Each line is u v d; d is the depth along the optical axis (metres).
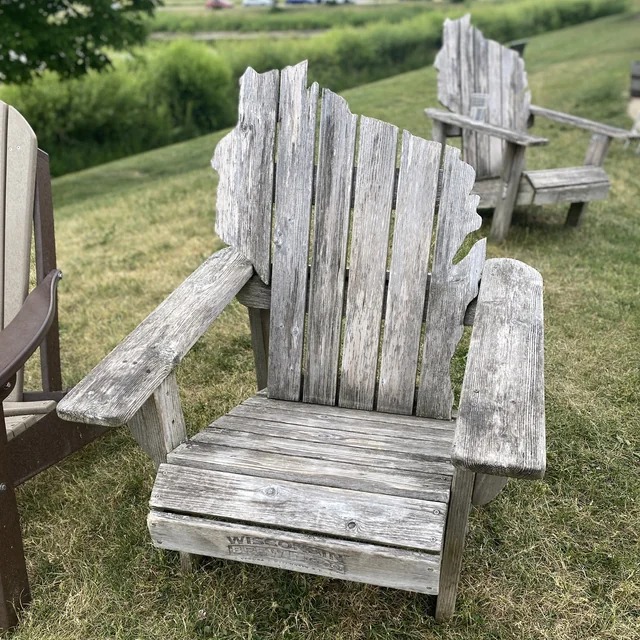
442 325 1.84
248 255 1.98
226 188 1.97
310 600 1.74
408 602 1.72
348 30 17.56
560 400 2.50
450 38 4.11
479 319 1.56
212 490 1.46
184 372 2.84
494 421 1.21
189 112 14.26
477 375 1.34
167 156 9.72
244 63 15.95
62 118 12.52
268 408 1.92
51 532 2.01
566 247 3.95
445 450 1.64
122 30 9.10
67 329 3.34
